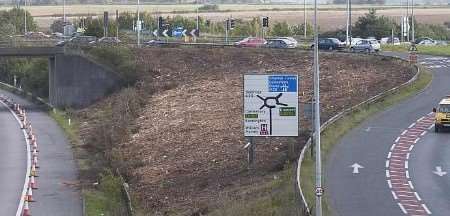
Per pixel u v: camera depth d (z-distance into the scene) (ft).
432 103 246.68
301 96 269.23
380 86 277.23
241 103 275.59
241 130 230.27
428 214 128.67
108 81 360.69
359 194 143.23
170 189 180.45
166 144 231.71
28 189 184.85
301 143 189.88
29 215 158.92
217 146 214.28
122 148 238.48
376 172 162.30
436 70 324.60
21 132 286.46
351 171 162.81
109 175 192.13
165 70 360.07
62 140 267.39
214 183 175.73
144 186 188.34
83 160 229.86
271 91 176.55
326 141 188.55
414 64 318.24
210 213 145.59
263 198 142.82
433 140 196.34
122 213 158.92
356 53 364.99
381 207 133.39
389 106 243.40
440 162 171.83
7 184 192.65
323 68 330.34
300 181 143.33
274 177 161.99
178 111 280.31
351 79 297.94
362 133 204.33
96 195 180.96
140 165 211.00
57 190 187.01
